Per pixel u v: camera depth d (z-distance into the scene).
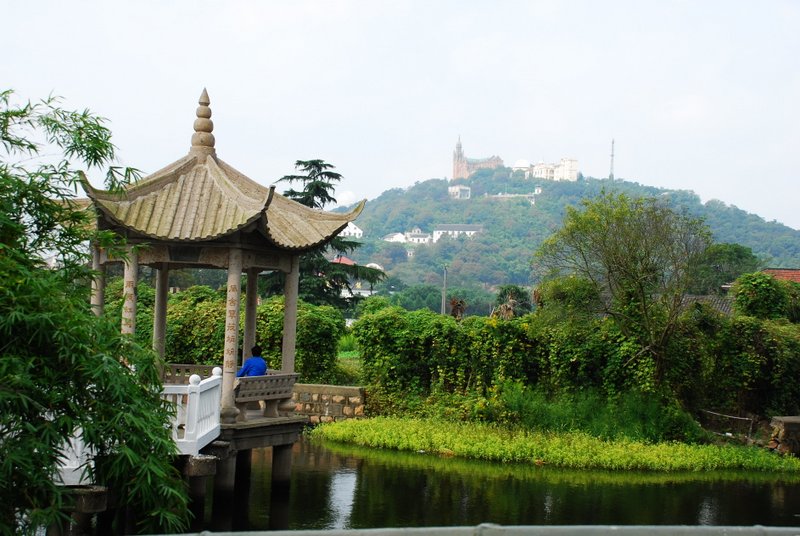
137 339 10.65
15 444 8.18
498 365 27.45
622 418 25.64
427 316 28.50
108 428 9.05
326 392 28.38
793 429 25.70
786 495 20.03
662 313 26.31
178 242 16.03
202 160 17.55
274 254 17.36
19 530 8.66
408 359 28.34
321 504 17.52
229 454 15.55
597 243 25.89
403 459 22.84
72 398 8.99
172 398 14.02
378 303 40.03
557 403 26.50
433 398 27.67
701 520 17.30
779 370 27.70
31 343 8.76
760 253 153.25
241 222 15.80
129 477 9.35
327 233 17.94
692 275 25.88
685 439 25.48
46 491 8.60
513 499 18.61
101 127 10.45
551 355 27.03
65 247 10.23
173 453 9.52
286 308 17.94
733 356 27.58
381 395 28.34
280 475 17.38
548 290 26.72
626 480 21.12
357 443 24.98
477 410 26.50
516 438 24.11
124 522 13.49
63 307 8.94
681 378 27.05
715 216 179.62
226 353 15.97
